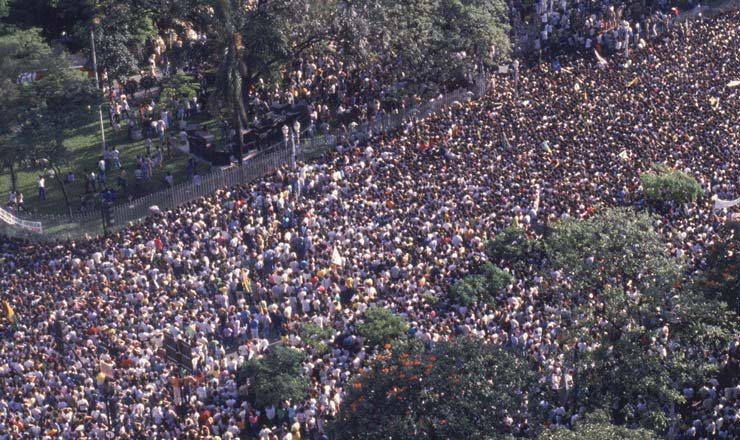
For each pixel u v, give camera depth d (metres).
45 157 113.56
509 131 116.94
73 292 98.25
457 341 78.06
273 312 95.44
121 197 115.50
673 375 81.81
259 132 119.81
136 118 125.75
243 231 104.50
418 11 124.88
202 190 112.44
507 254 99.19
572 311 84.38
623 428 72.56
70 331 91.81
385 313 91.75
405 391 75.44
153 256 101.19
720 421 80.88
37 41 123.69
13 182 115.50
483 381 75.19
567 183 108.31
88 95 117.25
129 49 130.38
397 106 124.94
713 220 103.69
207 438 81.62
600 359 80.94
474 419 74.31
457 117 119.25
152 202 110.94
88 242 105.38
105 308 94.94
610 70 131.50
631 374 79.75
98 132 125.00
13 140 112.88
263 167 114.62
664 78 129.38
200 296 97.44
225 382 88.44
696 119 121.62
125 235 104.50
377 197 106.62
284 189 108.50
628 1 144.00
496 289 95.50
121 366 88.75
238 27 116.44
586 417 76.12
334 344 92.06
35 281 100.56
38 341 92.38
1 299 98.44
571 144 115.50
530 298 93.69
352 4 121.38
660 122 120.25
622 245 89.75
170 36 130.00
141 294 95.69
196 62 123.44
